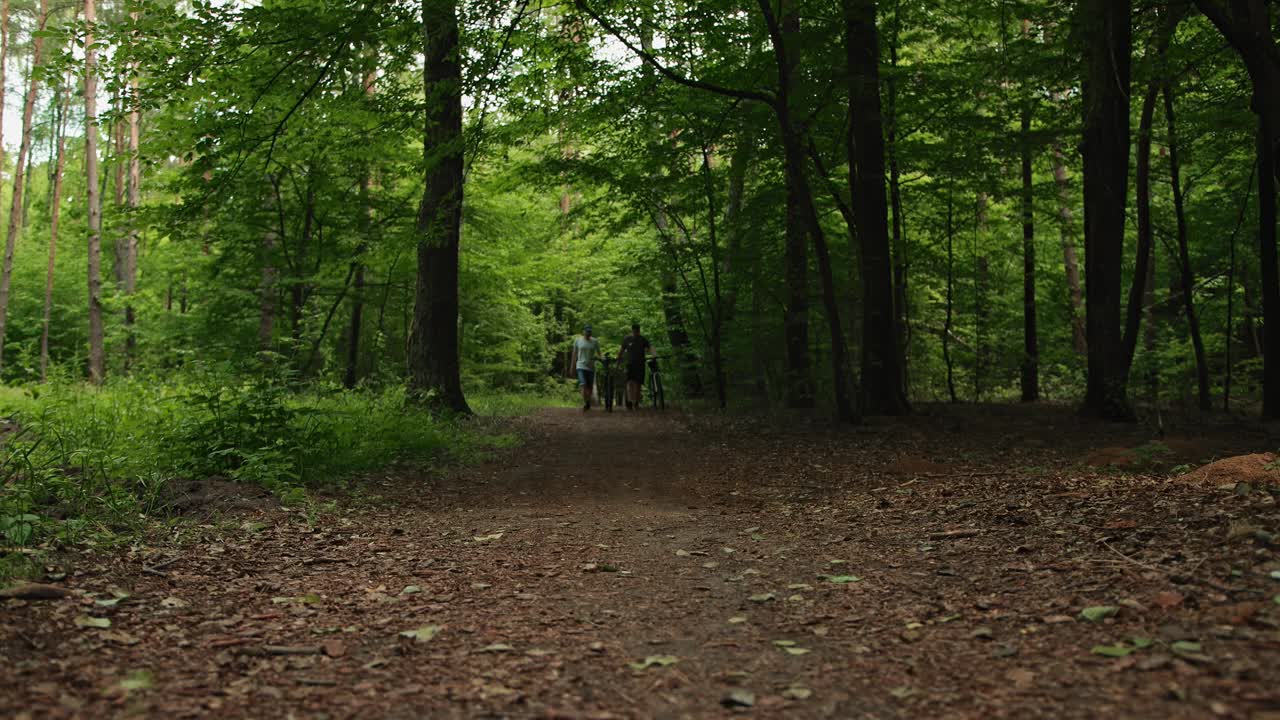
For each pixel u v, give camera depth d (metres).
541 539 5.64
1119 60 11.02
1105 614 3.07
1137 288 13.86
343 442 8.81
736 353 16.83
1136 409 13.64
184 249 17.78
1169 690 2.30
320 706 2.56
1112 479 6.31
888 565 4.43
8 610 3.31
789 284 15.13
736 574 4.52
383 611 3.79
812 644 3.19
